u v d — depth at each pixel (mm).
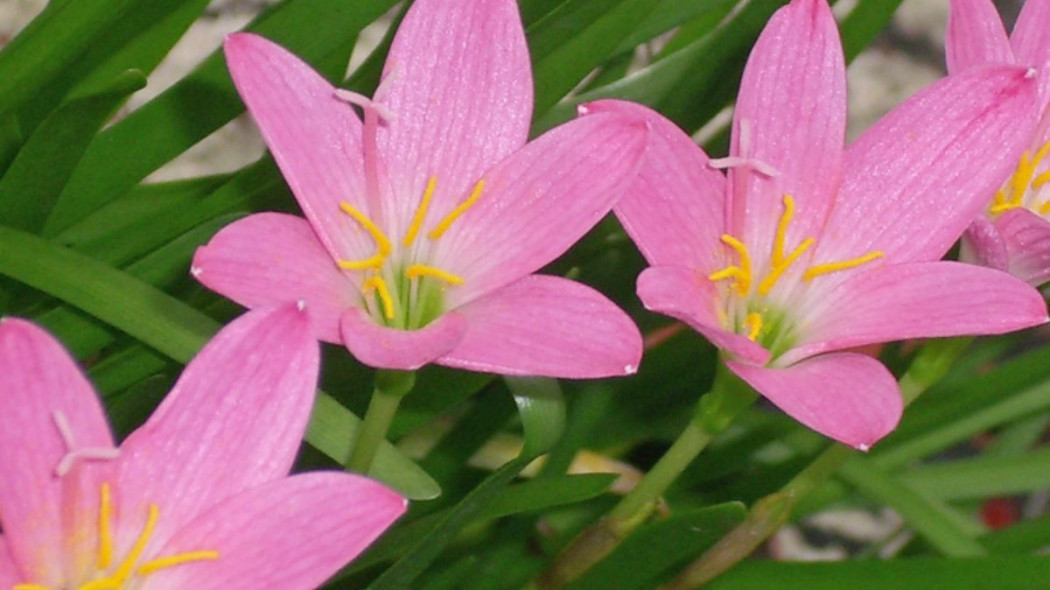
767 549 797
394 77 538
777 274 548
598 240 621
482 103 545
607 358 515
